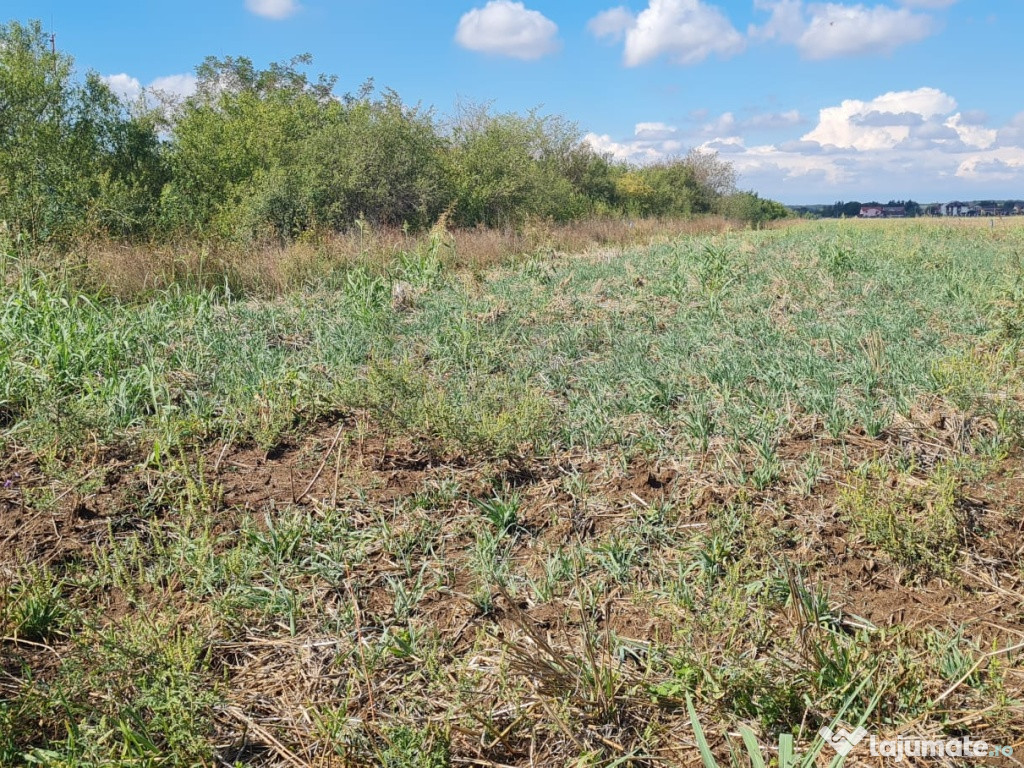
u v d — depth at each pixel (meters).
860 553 3.53
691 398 5.24
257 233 14.73
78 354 5.56
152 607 3.15
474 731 2.54
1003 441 4.55
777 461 4.32
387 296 8.34
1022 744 2.44
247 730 2.58
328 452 4.57
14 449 4.47
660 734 2.55
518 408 4.77
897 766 2.38
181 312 7.37
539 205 25.20
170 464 4.30
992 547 3.58
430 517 3.90
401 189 19.22
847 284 9.48
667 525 3.79
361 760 2.43
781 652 2.83
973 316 7.57
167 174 17.98
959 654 2.80
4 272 7.15
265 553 3.52
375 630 3.09
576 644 2.97
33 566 3.31
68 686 2.61
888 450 4.51
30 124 15.80
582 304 8.27
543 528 3.82
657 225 28.33
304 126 20.70
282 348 6.35
